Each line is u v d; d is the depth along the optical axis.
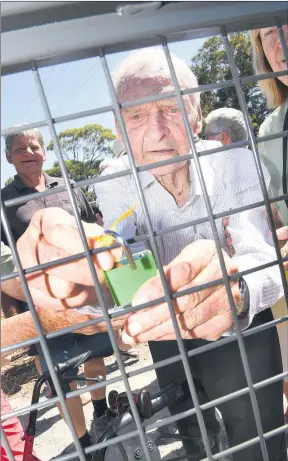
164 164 0.64
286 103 1.65
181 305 0.87
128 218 1.43
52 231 0.88
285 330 1.62
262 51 1.66
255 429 1.35
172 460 1.34
